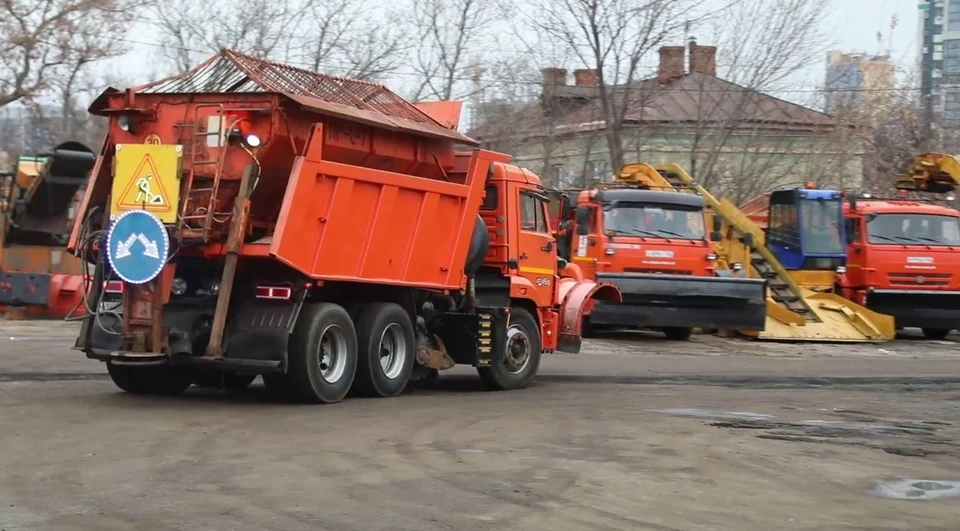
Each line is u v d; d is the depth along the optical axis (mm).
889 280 27359
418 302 14344
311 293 12500
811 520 7422
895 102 44281
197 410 11711
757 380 16906
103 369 15227
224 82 12250
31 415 10898
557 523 7129
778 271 27078
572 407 12961
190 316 11961
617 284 22984
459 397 13852
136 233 11664
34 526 6766
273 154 12031
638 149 34188
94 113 12633
